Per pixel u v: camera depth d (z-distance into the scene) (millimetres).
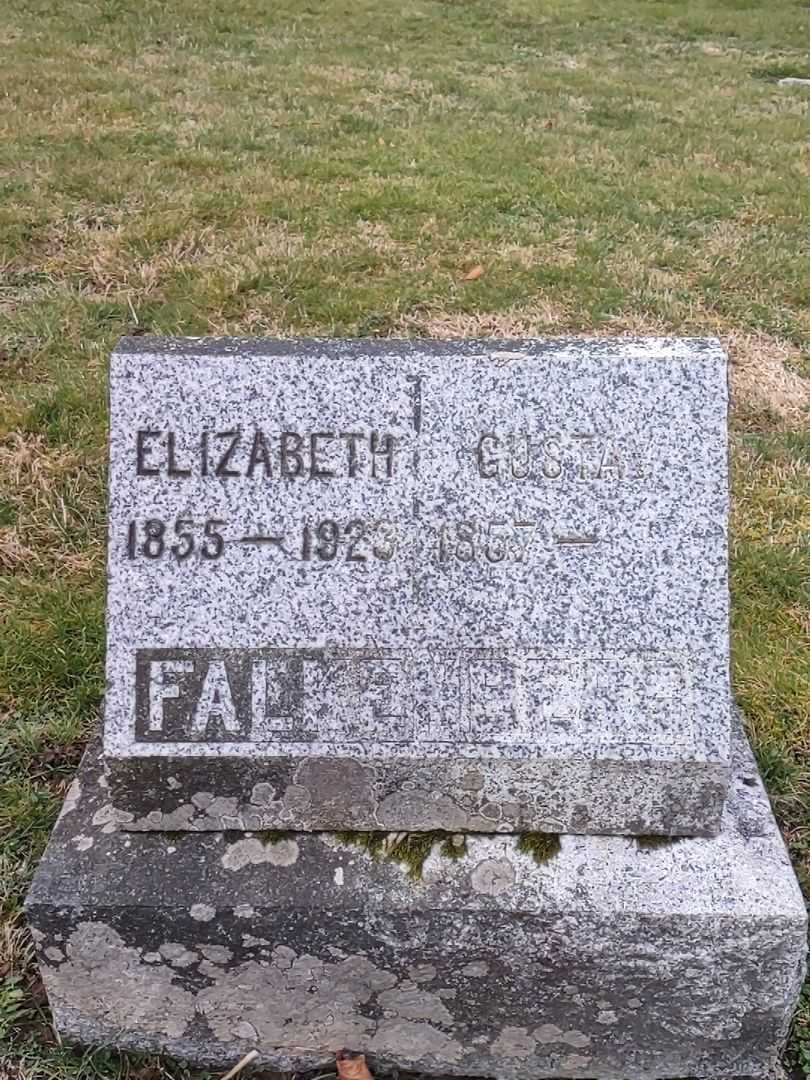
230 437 908
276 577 913
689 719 909
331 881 902
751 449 1829
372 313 2148
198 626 912
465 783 919
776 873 908
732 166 3285
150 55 4168
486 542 912
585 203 2836
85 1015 946
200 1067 967
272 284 2244
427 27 5227
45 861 920
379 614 913
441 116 3600
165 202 2631
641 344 929
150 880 903
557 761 908
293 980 920
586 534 911
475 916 885
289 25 4969
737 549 1581
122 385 905
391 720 914
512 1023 935
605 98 4070
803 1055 969
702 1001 912
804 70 4816
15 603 1438
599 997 916
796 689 1332
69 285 2230
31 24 4430
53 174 2758
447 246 2502
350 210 2672
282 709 915
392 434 910
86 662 1350
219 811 935
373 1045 954
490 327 2135
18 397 1815
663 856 920
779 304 2369
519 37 5199
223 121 3332
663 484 908
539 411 908
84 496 1633
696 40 5434
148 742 915
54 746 1252
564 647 912
